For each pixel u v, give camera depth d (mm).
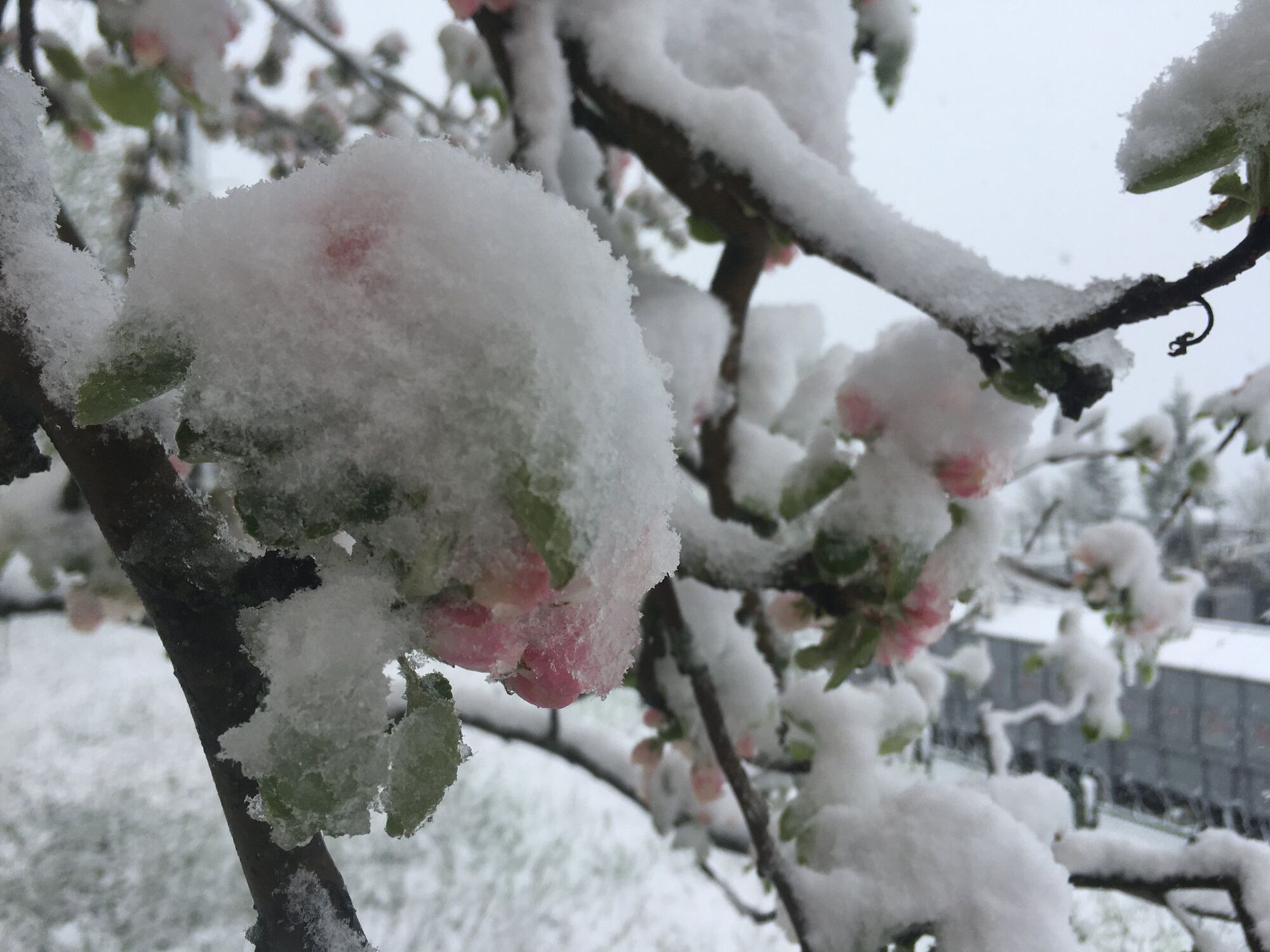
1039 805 761
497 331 211
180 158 1314
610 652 231
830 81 718
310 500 223
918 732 737
